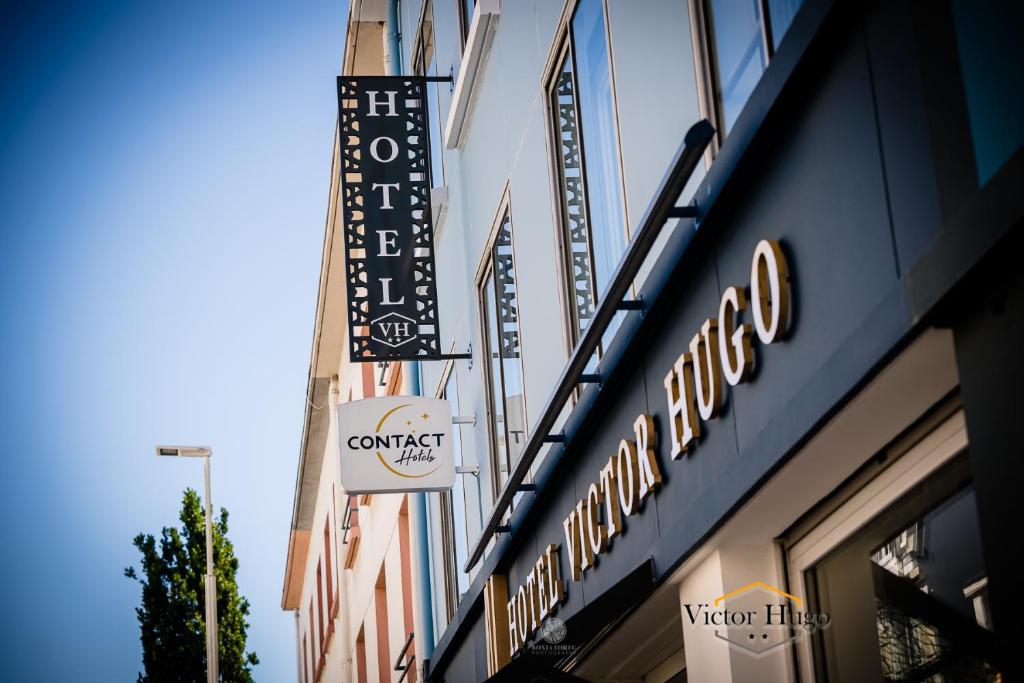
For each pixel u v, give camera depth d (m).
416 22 17.31
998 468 4.20
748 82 6.30
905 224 4.79
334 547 32.09
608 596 8.12
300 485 36.78
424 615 17.81
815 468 5.96
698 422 6.91
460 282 14.41
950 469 5.39
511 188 11.48
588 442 9.16
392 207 13.58
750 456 6.15
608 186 8.55
